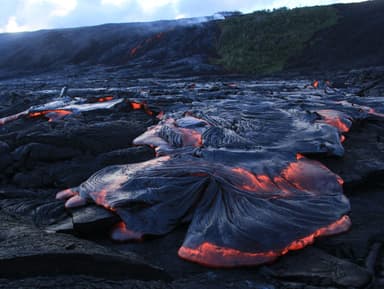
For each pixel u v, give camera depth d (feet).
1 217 13.80
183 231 13.64
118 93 52.70
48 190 19.60
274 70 113.60
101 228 13.88
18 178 20.95
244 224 12.54
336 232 13.19
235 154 17.51
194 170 15.60
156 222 13.57
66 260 9.05
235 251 11.54
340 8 146.51
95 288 8.63
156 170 16.20
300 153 19.19
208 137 20.92
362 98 40.65
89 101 41.09
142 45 168.66
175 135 22.67
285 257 11.70
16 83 110.52
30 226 12.69
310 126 22.94
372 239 13.05
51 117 33.24
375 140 24.71
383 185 18.40
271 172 16.19
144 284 9.51
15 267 8.53
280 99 38.04
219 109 29.86
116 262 9.66
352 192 17.66
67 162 22.29
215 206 13.85
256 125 23.56
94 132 24.36
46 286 8.30
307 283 10.49
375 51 107.55
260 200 14.02
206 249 11.77
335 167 18.97
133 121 29.17
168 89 66.08
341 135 23.75
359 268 10.90
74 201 15.51
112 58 168.66
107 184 15.83
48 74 149.89
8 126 32.19
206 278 10.82
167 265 11.69
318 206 14.11
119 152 21.77
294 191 15.33
